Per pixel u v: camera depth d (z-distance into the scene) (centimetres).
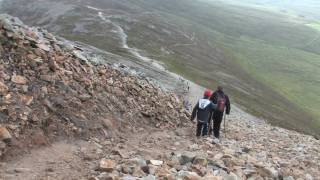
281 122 6556
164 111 2484
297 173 1722
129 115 2108
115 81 2350
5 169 1252
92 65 2331
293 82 12544
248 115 5819
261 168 1596
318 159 2242
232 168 1542
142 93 2466
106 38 11862
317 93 11575
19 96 1570
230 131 2870
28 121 1502
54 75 1828
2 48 1734
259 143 2541
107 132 1786
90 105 1862
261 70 13512
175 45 13088
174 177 1277
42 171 1280
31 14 16250
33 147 1431
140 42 11981
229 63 12975
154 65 7981
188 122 2592
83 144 1588
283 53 17188
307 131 6781
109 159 1424
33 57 1814
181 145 1945
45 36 2283
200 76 8544
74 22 14362
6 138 1362
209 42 15788
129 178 1222
